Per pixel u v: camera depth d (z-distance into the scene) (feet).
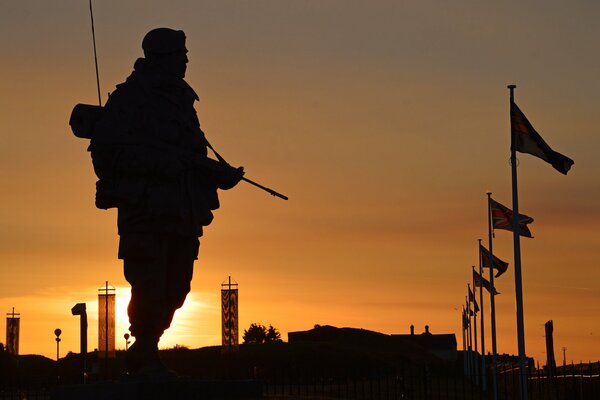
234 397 98.43
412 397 191.52
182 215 95.61
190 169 97.35
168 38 97.91
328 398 111.14
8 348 230.27
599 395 191.62
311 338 589.32
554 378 208.54
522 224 210.79
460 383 295.89
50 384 160.04
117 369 212.84
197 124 99.71
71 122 97.81
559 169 165.78
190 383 93.91
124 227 95.55
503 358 371.35
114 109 96.32
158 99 97.04
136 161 94.48
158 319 96.58
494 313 265.95
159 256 96.12
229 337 216.74
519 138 167.73
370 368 186.39
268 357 342.03
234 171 100.42
